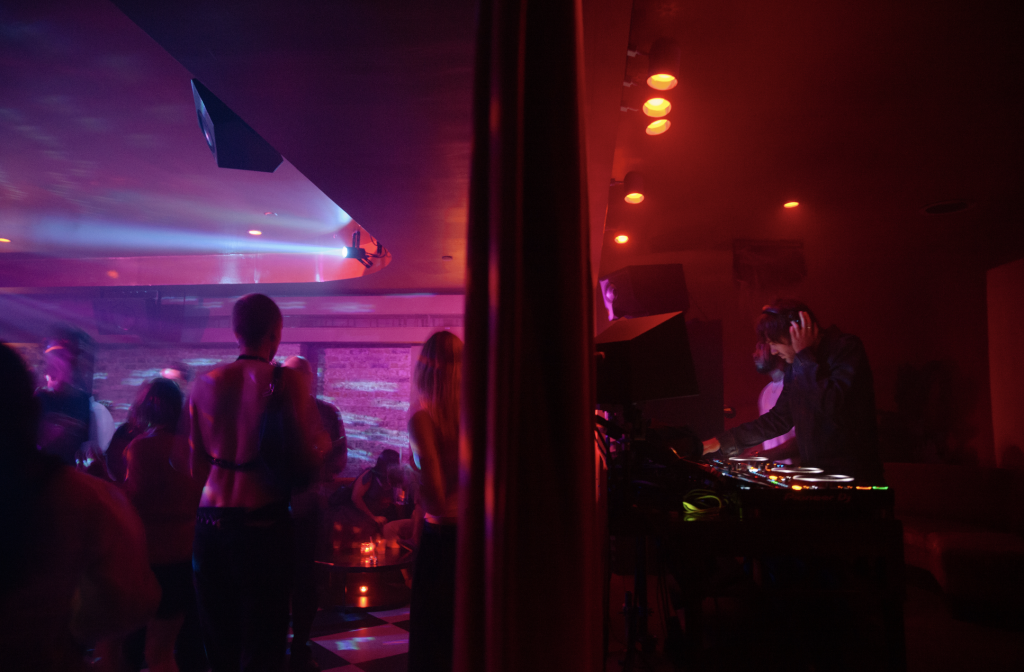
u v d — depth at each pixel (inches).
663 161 141.2
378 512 165.6
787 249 212.7
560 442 31.5
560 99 34.4
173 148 148.7
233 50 73.7
